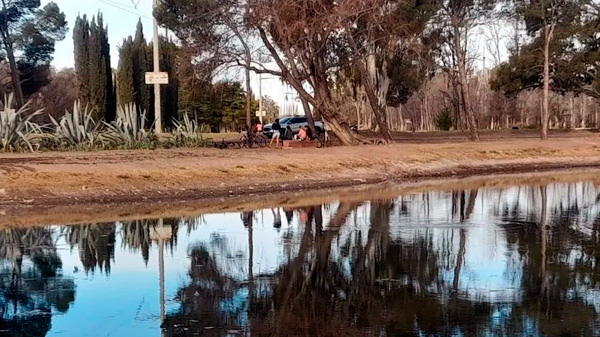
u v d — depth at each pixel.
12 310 9.16
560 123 82.12
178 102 66.06
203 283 10.66
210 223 16.81
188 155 27.06
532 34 50.56
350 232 15.33
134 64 61.84
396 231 15.43
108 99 60.12
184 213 18.58
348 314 8.85
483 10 42.25
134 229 15.91
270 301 9.55
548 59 46.62
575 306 9.15
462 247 13.46
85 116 31.06
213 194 22.48
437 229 15.70
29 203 19.47
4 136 28.03
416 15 34.97
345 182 26.61
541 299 9.55
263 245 13.87
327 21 30.14
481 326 8.27
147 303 9.49
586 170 34.28
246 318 8.71
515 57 51.84
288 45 31.22
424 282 10.63
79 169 21.78
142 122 31.88
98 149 29.56
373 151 31.42
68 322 8.58
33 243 14.16
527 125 82.25
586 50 51.62
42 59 58.56
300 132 34.62
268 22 30.70
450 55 44.16
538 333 7.98
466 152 34.84
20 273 11.47
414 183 27.44
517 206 19.88
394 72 47.38
